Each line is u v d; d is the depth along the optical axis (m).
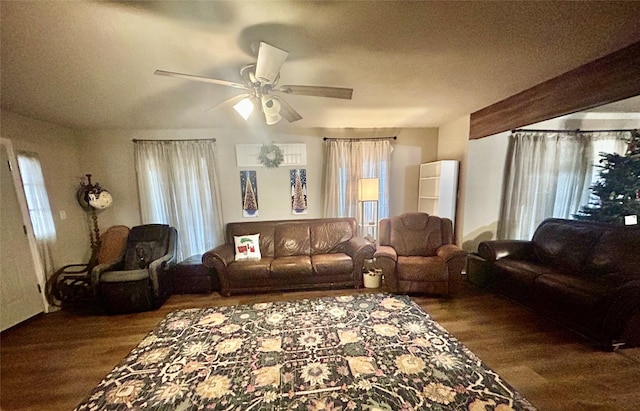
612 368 1.94
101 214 4.01
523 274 2.86
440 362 2.03
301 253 3.90
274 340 2.38
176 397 1.77
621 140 3.70
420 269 3.15
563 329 2.47
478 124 3.47
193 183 4.07
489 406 1.63
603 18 1.49
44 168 3.32
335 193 4.30
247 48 1.78
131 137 3.98
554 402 1.66
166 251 3.63
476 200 3.80
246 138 4.21
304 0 1.30
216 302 3.26
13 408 1.74
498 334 2.40
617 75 1.92
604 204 3.22
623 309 2.06
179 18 1.43
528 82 2.49
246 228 4.00
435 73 2.26
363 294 3.32
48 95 2.48
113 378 1.97
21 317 2.91
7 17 1.36
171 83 2.32
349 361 2.07
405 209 4.53
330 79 2.37
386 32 1.62
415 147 4.47
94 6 1.31
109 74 2.11
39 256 3.13
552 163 3.74
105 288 2.99
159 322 2.79
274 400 1.72
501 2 1.35
